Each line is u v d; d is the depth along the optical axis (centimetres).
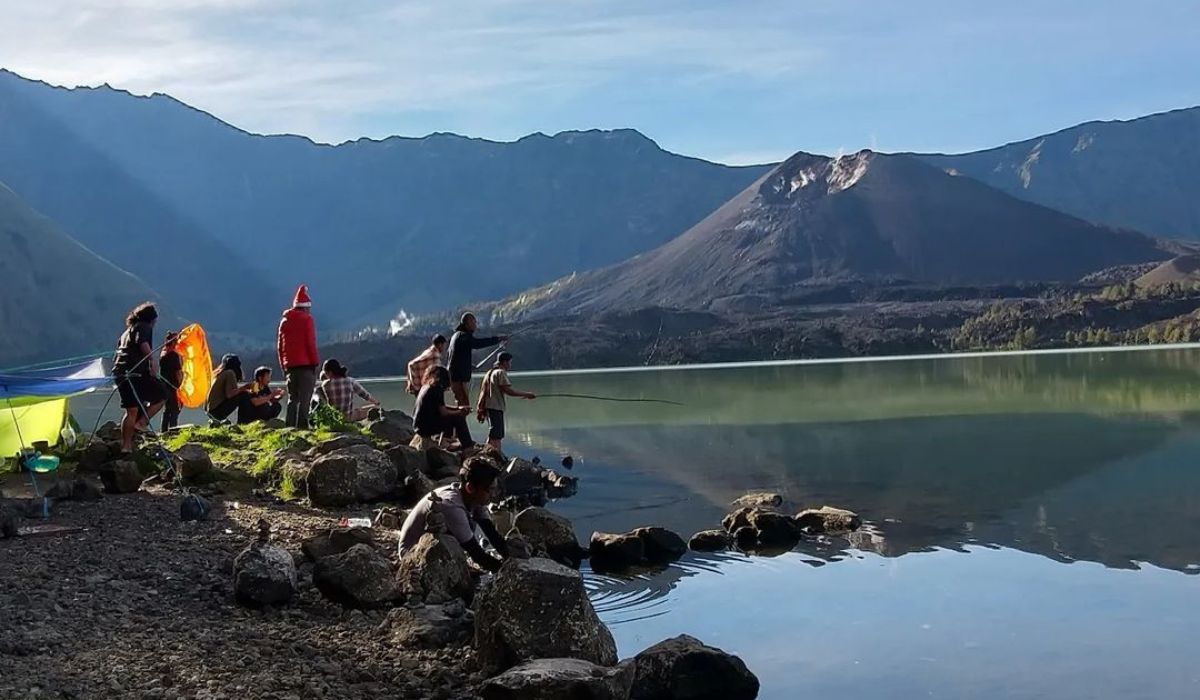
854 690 842
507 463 1928
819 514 1507
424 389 1817
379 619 934
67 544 1138
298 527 1260
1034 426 2783
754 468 2141
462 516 1013
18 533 1173
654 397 4622
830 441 2595
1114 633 959
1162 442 2311
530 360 12469
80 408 4228
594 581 1220
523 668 750
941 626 999
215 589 980
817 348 12450
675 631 1009
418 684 782
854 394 4384
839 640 968
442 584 979
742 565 1277
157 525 1244
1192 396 3572
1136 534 1372
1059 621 1001
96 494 1406
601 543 1316
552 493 1881
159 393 1620
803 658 923
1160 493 1669
